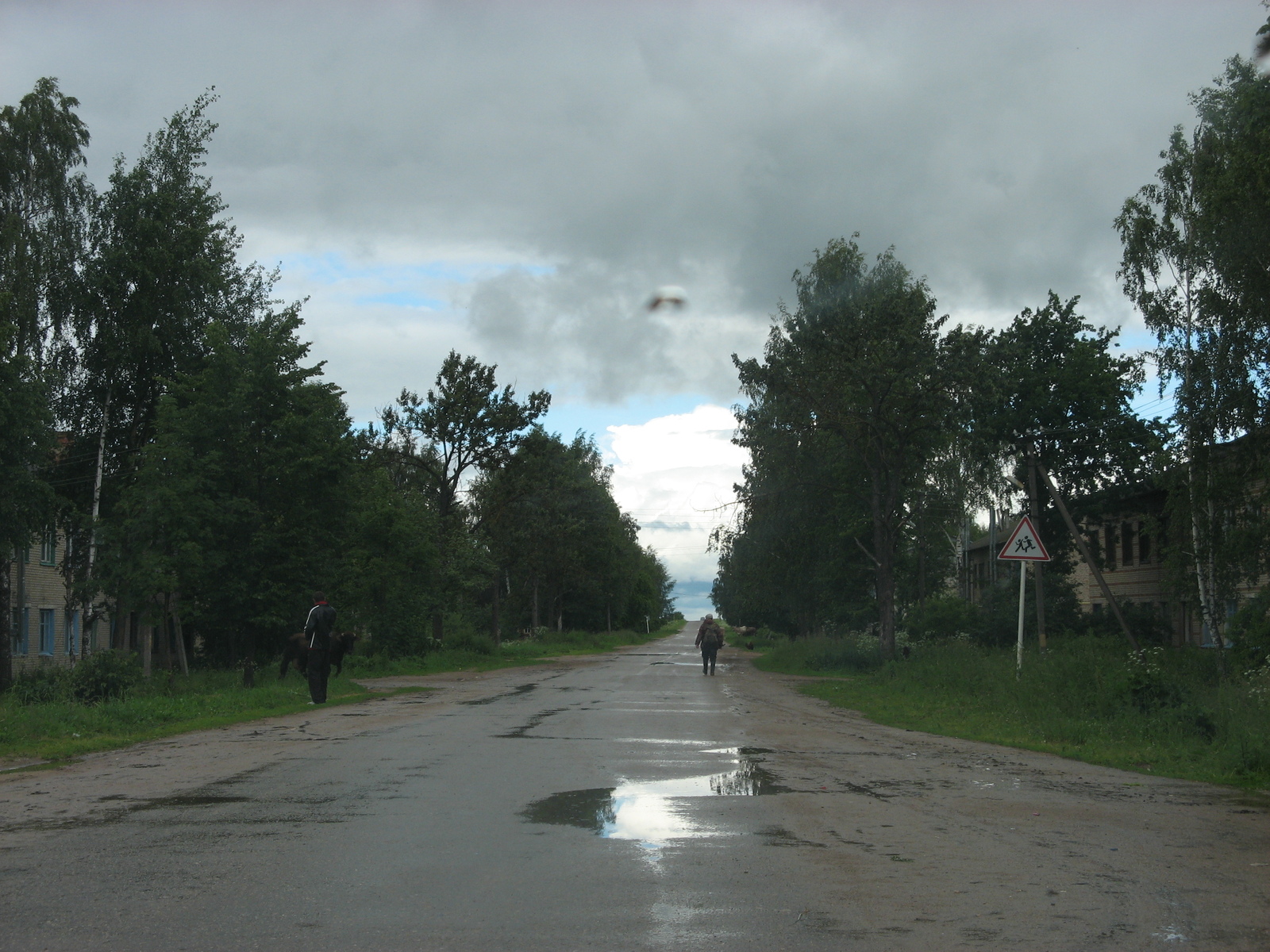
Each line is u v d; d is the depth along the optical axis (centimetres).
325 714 1719
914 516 4334
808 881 594
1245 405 2923
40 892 562
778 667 4106
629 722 1579
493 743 1265
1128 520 4941
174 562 2236
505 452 4809
